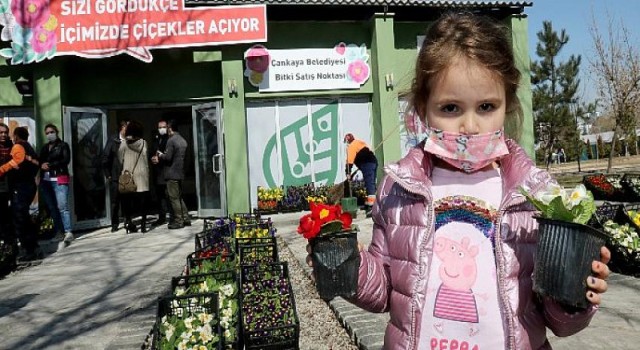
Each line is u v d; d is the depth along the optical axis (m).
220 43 11.10
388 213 1.63
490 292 1.46
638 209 5.52
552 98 31.16
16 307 4.83
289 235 8.72
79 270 6.47
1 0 10.59
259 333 3.23
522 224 1.47
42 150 8.77
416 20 12.73
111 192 11.23
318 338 3.68
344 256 1.43
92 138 11.26
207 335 2.84
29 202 7.28
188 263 4.36
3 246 6.42
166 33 10.95
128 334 3.84
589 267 1.24
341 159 12.59
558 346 3.18
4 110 11.49
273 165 12.34
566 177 19.19
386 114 12.01
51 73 10.90
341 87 12.41
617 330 3.44
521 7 12.03
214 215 11.61
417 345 1.48
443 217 1.57
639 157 39.50
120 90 11.84
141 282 5.64
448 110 1.52
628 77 22.91
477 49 1.45
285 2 11.16
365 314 3.94
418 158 1.62
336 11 12.02
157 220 10.81
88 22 10.76
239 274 3.72
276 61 12.14
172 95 11.95
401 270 1.54
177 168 9.63
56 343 3.80
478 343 1.44
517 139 1.67
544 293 1.28
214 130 11.76
